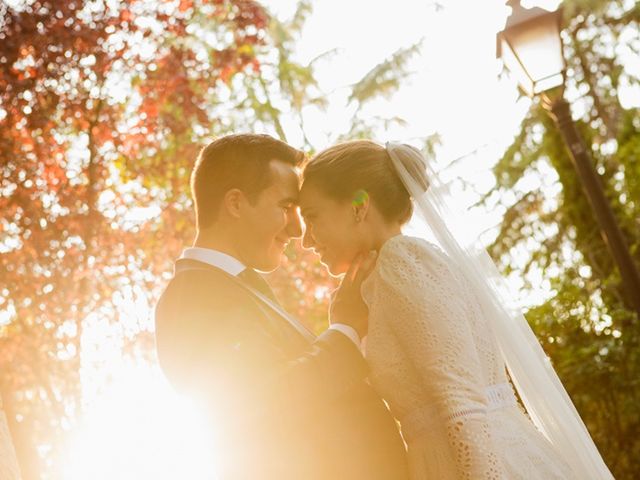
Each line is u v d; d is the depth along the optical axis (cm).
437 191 362
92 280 711
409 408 327
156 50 745
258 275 376
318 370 338
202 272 363
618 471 1038
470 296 343
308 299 800
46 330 698
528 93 772
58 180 727
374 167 356
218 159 375
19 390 695
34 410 702
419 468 325
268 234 375
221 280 360
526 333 370
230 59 751
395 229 359
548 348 1079
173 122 738
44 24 705
